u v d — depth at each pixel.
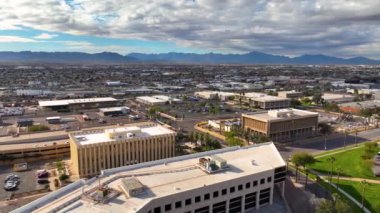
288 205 96.88
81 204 71.06
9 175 123.62
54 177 123.56
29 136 159.88
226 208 87.50
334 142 181.50
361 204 102.75
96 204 70.81
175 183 83.75
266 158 106.31
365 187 115.56
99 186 78.44
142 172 91.25
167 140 141.12
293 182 118.25
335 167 137.75
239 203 90.38
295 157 124.44
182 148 160.00
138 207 69.44
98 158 125.12
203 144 165.12
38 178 121.94
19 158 141.00
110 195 74.50
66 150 150.12
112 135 132.38
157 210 74.81
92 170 124.31
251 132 189.50
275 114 194.38
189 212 80.56
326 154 157.12
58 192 75.75
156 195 75.94
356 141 183.25
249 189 91.19
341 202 88.75
